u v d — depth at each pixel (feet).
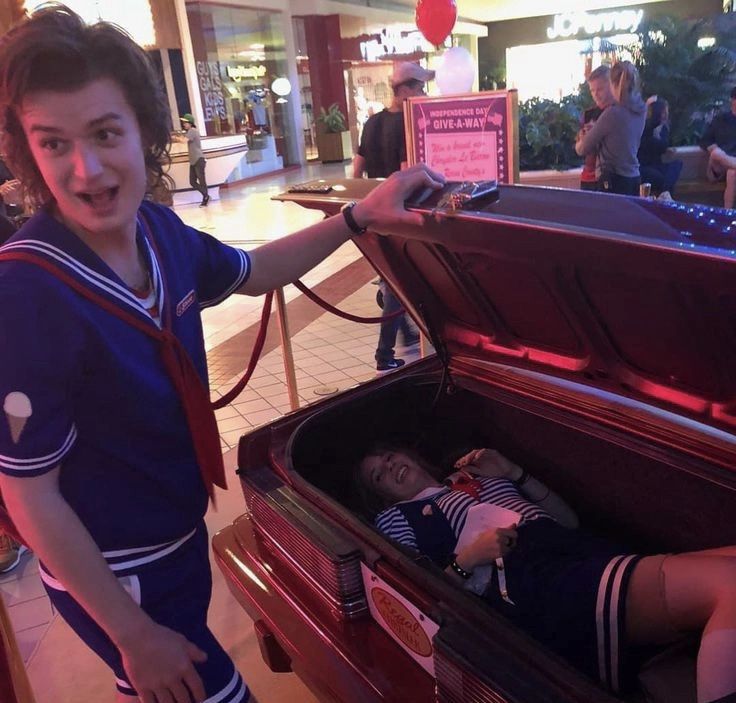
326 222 5.08
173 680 3.59
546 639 4.79
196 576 4.40
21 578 8.38
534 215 4.07
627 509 5.67
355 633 4.64
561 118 27.07
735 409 4.56
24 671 4.39
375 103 31.83
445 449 6.93
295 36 62.44
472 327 6.27
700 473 4.94
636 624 4.50
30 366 3.23
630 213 3.87
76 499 3.80
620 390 5.26
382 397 6.49
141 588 4.07
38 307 3.29
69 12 3.47
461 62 10.65
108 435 3.76
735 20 33.83
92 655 6.99
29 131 3.38
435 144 9.76
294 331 16.67
